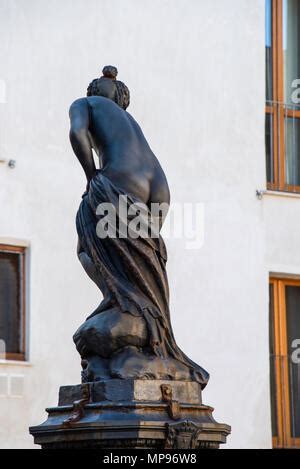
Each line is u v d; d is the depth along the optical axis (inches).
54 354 569.9
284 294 645.9
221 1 631.8
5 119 571.5
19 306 569.6
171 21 617.3
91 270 309.0
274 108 655.8
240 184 629.0
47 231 575.2
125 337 299.6
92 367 300.5
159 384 294.2
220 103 627.2
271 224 634.8
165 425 284.7
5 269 569.0
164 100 612.4
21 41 578.2
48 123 580.1
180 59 617.9
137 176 309.7
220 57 629.6
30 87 577.6
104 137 315.0
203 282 612.7
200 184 618.2
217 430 296.7
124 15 604.4
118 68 601.9
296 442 633.0
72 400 299.4
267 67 657.6
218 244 618.8
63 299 574.9
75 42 590.2
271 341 640.4
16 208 570.6
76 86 587.2
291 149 658.8
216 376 609.0
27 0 580.7
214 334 612.1
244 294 622.2
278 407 632.4
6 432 555.2
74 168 582.2
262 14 641.6
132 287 304.3
